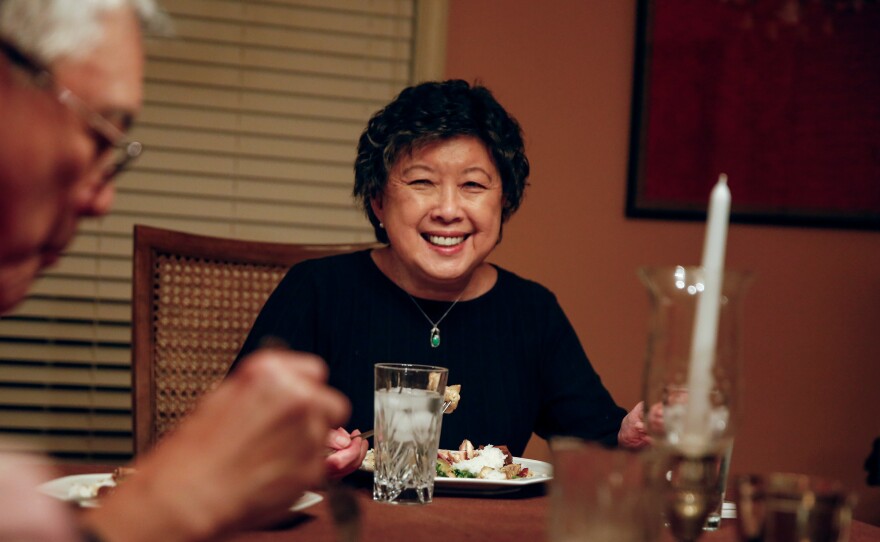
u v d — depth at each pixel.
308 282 1.91
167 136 2.92
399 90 3.06
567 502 0.82
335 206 3.04
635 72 3.15
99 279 2.88
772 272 3.29
